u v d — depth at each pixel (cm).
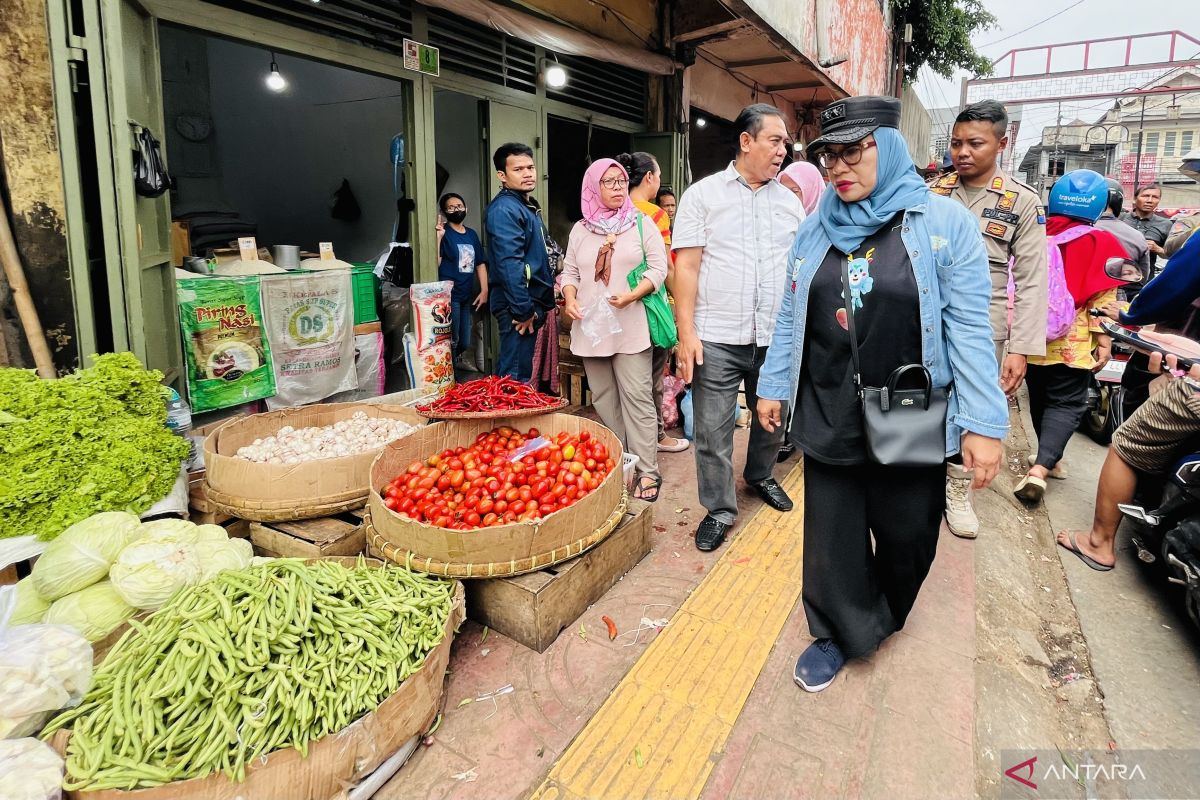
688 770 188
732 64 821
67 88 249
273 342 372
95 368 251
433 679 194
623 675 225
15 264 251
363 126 658
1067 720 232
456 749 194
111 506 230
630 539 286
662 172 664
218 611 175
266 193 713
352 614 186
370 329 438
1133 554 345
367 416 350
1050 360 377
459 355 509
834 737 201
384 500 258
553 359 446
